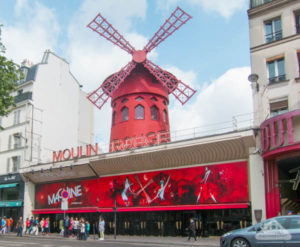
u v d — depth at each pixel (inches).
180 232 767.7
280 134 584.1
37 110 1131.9
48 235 903.7
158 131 914.1
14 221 1088.8
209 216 733.9
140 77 956.6
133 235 840.3
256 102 678.5
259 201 651.5
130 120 927.7
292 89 641.6
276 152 594.9
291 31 668.7
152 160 799.7
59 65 1249.4
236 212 698.8
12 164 1124.5
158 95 962.1
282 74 667.4
